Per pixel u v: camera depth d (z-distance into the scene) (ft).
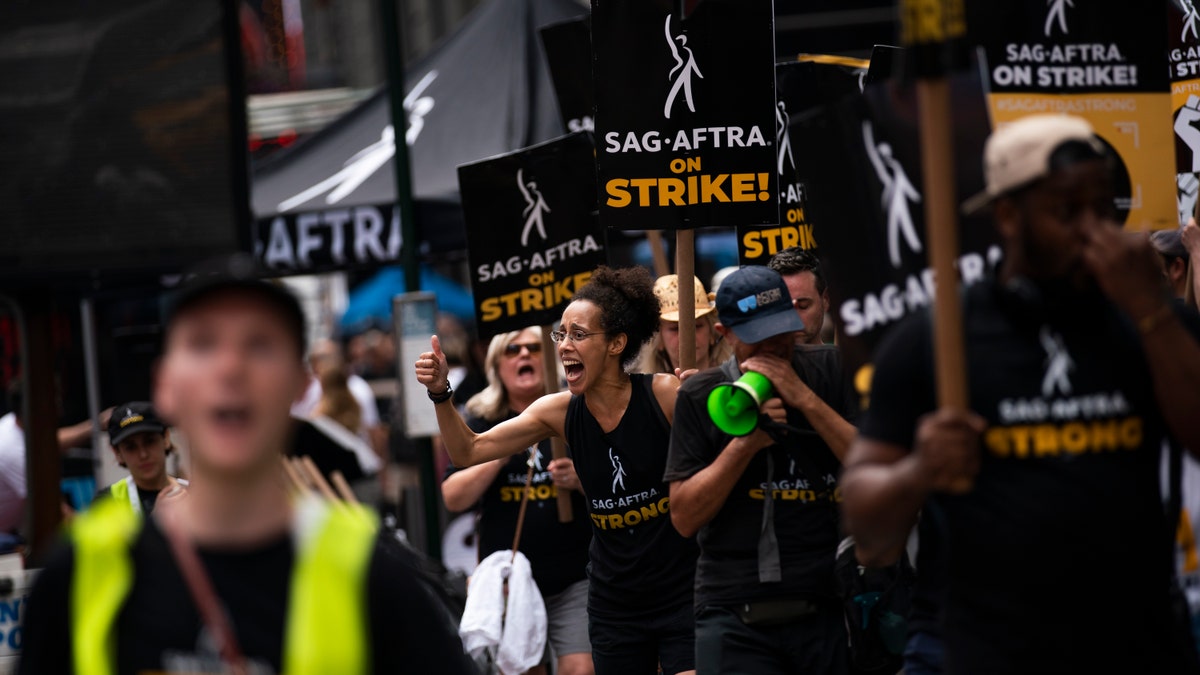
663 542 39.83
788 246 43.57
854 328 26.05
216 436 17.02
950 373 19.72
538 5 83.20
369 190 72.59
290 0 204.23
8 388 64.44
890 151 25.80
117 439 43.57
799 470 33.99
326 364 88.12
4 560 46.03
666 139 39.06
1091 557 20.85
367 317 148.36
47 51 42.22
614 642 40.70
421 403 62.75
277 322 17.40
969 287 21.94
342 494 55.52
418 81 82.43
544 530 49.26
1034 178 20.76
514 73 79.66
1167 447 25.38
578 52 53.83
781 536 34.14
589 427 40.22
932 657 28.32
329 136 80.84
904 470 19.93
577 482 47.67
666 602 40.09
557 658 49.80
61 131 42.29
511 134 75.97
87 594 17.12
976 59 27.55
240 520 17.30
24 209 42.32
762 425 32.76
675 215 39.11
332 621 16.99
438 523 63.52
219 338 17.25
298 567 17.16
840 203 26.16
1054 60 33.27
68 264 42.34
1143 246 20.65
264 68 194.39
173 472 49.70
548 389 48.21
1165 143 33.45
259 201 74.95
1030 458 21.13
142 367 65.77
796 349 34.86
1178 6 38.37
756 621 34.06
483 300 47.93
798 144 26.43
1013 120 33.09
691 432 34.35
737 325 32.12
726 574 34.47
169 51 42.29
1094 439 21.15
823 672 34.14
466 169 47.88
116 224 42.39
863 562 26.09
